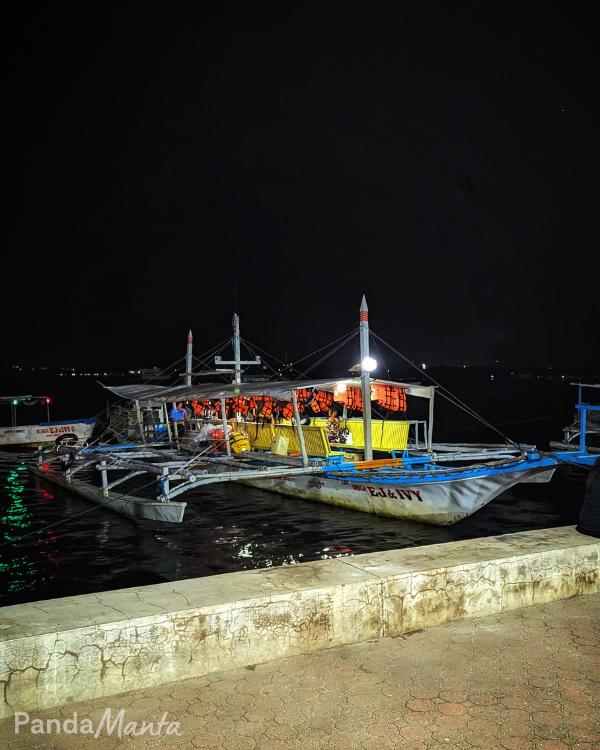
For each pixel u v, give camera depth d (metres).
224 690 3.69
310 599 4.16
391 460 14.33
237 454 16.61
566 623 4.56
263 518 13.81
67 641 3.56
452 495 12.46
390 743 3.13
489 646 4.18
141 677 3.73
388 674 3.83
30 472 20.70
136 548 11.48
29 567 10.35
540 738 3.15
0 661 3.42
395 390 15.29
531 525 13.28
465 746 3.10
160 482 13.78
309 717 3.38
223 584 4.29
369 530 12.77
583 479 18.27
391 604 4.40
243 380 19.72
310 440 15.65
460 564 4.67
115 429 27.86
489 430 36.91
